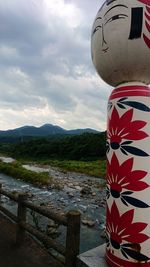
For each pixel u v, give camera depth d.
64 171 36.47
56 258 4.23
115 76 3.39
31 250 4.73
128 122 3.23
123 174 3.23
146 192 3.16
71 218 3.67
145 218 3.16
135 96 3.24
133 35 3.05
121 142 3.26
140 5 3.08
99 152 55.19
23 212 4.93
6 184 22.70
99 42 3.36
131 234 3.17
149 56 3.11
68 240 3.69
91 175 32.88
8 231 5.63
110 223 3.38
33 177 24.80
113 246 3.32
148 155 3.19
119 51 3.15
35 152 68.69
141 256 3.16
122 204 3.23
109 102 3.53
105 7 3.37
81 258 3.58
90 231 10.17
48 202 15.48
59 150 64.25
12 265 4.22
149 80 3.35
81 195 18.14
